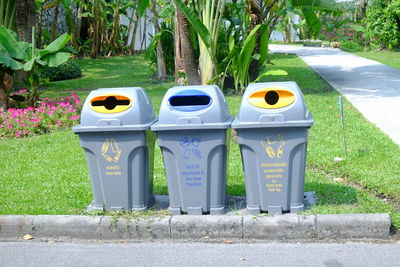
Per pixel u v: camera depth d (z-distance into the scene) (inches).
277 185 215.9
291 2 509.0
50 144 374.6
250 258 194.1
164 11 576.4
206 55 504.7
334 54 1075.3
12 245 213.9
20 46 442.9
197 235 214.5
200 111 213.6
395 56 995.3
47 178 289.9
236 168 294.0
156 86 682.2
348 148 320.8
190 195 220.5
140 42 1300.4
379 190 248.5
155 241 214.7
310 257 192.7
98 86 715.4
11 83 505.7
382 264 184.7
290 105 209.0
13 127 411.5
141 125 217.9
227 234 213.0
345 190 247.1
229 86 586.9
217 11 491.5
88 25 1182.9
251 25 518.3
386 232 204.5
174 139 216.5
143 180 226.1
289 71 775.1
